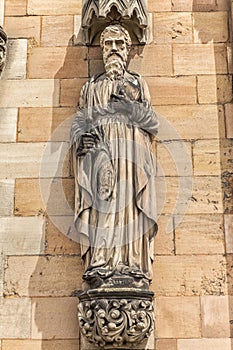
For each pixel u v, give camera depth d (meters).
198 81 9.16
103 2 9.07
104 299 7.66
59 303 8.25
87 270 7.90
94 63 9.33
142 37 9.31
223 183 8.68
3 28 9.55
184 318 8.12
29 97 9.17
